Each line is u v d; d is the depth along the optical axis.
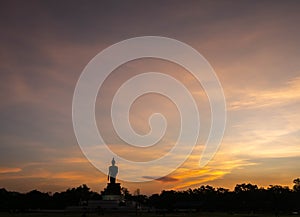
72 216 161.50
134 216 169.88
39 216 163.50
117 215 173.12
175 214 193.88
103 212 185.38
